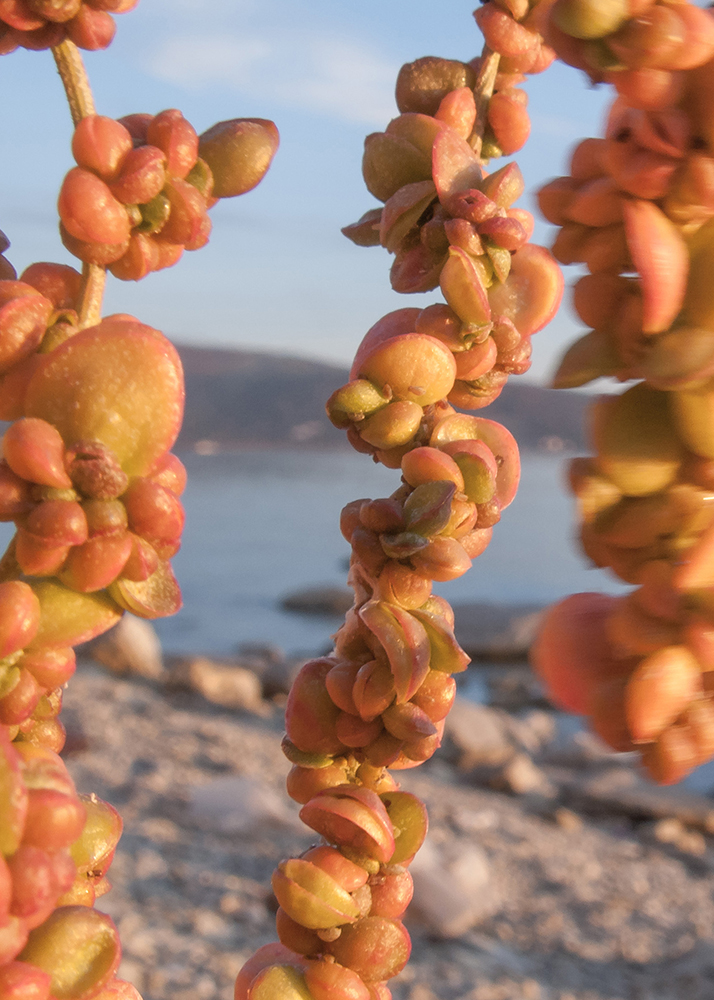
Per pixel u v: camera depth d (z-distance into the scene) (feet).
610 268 0.20
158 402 0.19
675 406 0.20
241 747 3.57
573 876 2.80
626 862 3.04
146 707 3.93
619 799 3.62
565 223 0.20
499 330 0.24
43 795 0.18
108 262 0.21
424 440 0.24
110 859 0.22
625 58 0.19
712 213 0.20
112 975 0.20
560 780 3.89
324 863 0.24
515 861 2.86
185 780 3.01
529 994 2.01
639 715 0.20
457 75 0.26
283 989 0.24
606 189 0.20
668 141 0.19
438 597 0.24
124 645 4.72
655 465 0.20
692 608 0.20
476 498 0.23
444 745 4.17
